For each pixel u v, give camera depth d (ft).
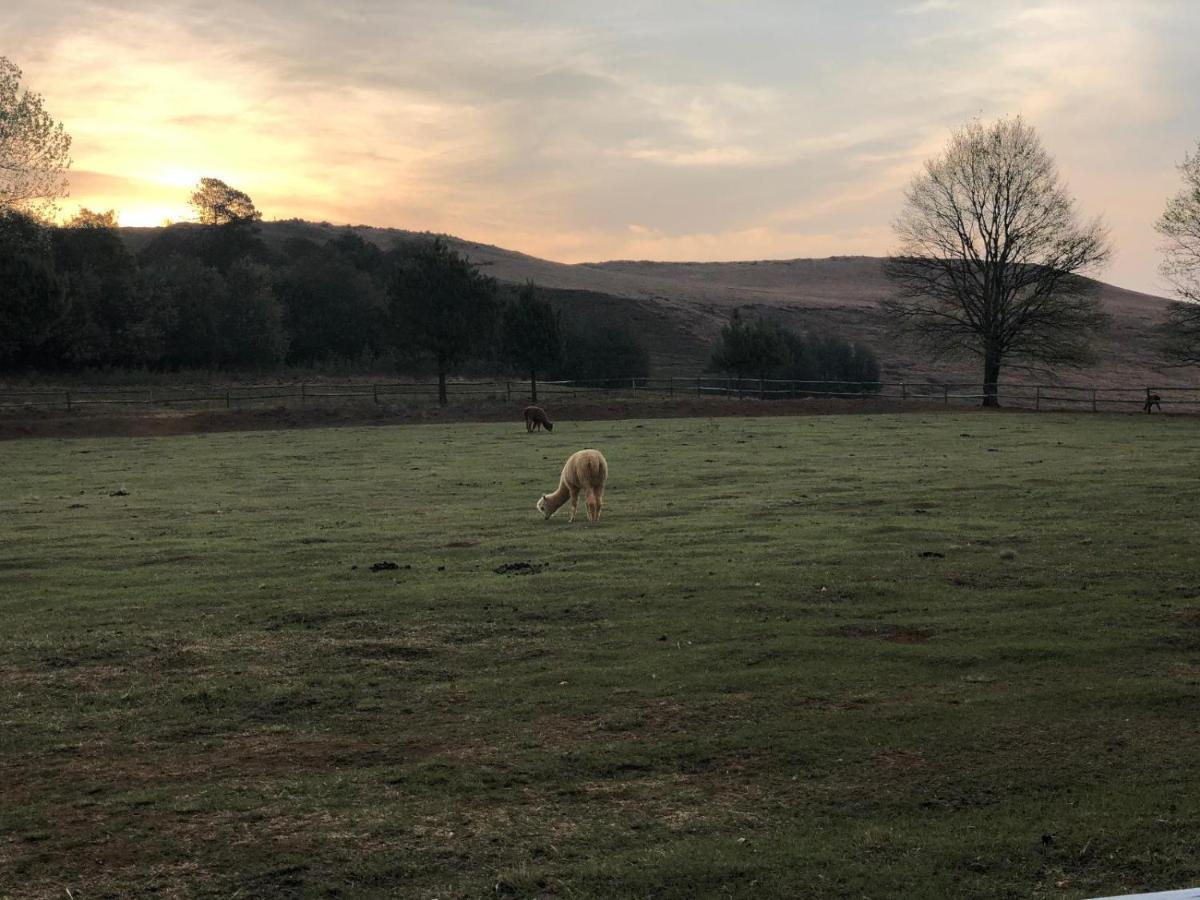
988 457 96.89
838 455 101.24
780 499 72.23
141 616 42.63
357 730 29.35
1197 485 73.36
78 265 249.14
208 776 26.14
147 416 155.63
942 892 19.57
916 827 22.33
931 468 88.53
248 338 254.47
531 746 27.66
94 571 51.98
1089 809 22.89
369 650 37.17
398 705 31.37
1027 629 37.65
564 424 152.76
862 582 45.65
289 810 23.90
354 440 129.59
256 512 72.18
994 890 19.62
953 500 70.03
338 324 286.87
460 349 182.29
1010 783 24.40
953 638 36.73
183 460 108.78
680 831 22.47
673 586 45.62
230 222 375.66
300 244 383.24
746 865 20.66
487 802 24.21
